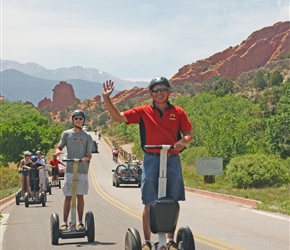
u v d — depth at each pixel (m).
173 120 7.32
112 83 7.18
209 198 25.58
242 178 29.97
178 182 7.27
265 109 72.88
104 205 22.33
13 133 86.56
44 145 88.50
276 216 16.84
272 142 44.78
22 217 17.73
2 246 11.56
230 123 42.66
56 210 20.20
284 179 29.83
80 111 10.95
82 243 11.41
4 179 46.59
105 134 174.50
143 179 7.29
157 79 7.32
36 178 21.91
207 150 42.69
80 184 10.98
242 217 16.67
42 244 11.52
